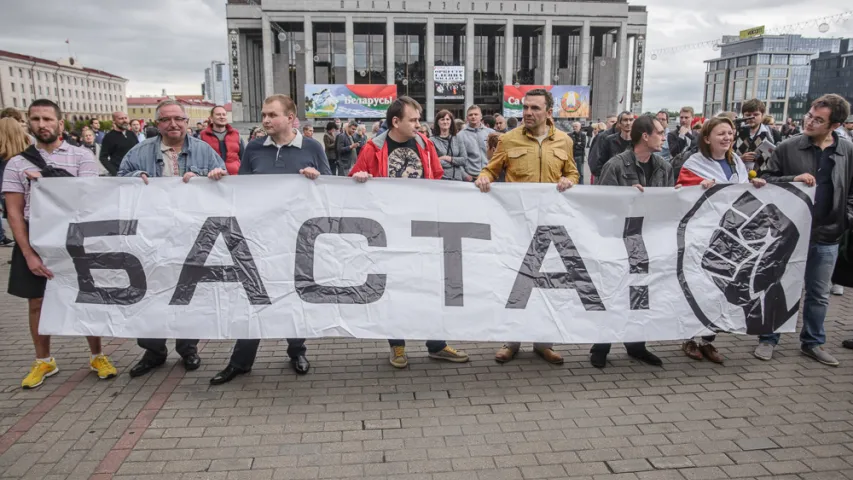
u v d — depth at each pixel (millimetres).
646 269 4352
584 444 3363
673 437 3441
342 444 3359
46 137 4141
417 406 3850
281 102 4273
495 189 4281
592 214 4344
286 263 4172
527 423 3617
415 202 4250
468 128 7992
